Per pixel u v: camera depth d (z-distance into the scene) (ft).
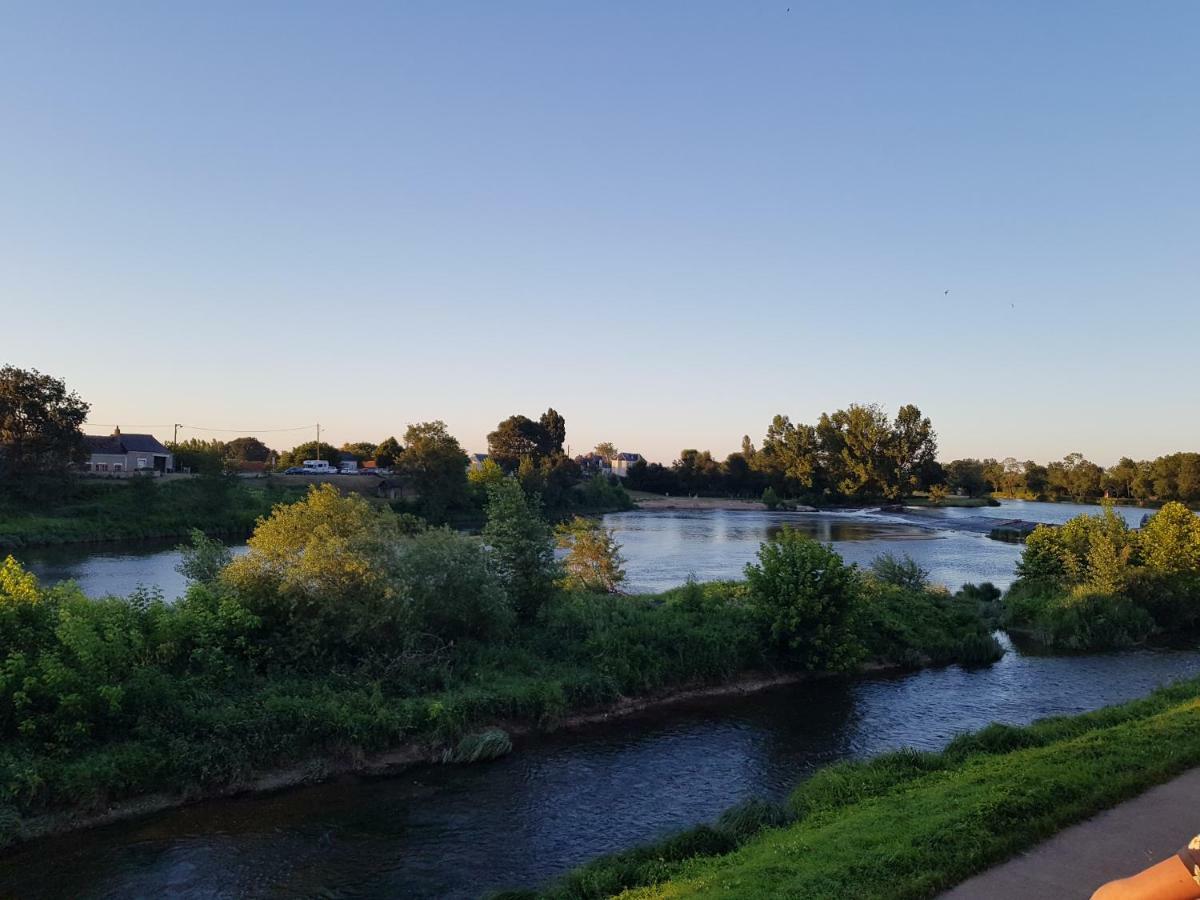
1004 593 142.00
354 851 47.42
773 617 89.86
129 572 161.68
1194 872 6.91
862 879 29.27
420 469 326.03
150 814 51.44
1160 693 67.05
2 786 48.39
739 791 56.70
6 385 242.99
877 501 493.77
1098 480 585.22
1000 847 31.04
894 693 82.99
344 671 69.15
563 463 435.53
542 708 70.64
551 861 46.24
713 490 545.44
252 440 627.87
